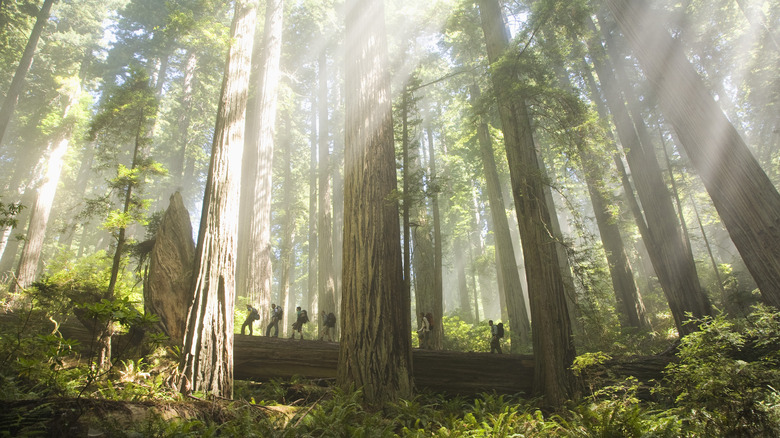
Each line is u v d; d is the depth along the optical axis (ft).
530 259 33.71
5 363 19.30
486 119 53.62
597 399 27.84
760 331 23.35
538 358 31.12
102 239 94.17
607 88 56.85
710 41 59.98
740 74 62.39
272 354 31.55
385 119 36.04
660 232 47.50
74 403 14.32
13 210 25.72
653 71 36.70
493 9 44.88
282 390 28.71
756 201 29.63
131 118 34.17
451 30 56.80
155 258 32.42
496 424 21.06
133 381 22.29
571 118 35.88
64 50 92.79
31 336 26.71
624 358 31.19
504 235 62.23
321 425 20.26
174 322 30.66
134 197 32.50
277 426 19.42
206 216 27.78
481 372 32.22
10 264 74.64
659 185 49.62
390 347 28.50
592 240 34.96
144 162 32.89
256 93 61.72
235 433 16.49
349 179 33.86
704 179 33.24
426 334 39.50
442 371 32.04
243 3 37.42
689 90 34.19
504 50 38.65
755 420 16.83
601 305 33.06
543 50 38.50
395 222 32.89
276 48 62.44
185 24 33.73
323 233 76.59
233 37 35.58
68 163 93.15
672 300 45.55
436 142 90.58
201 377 23.56
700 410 18.84
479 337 58.08
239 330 40.75
